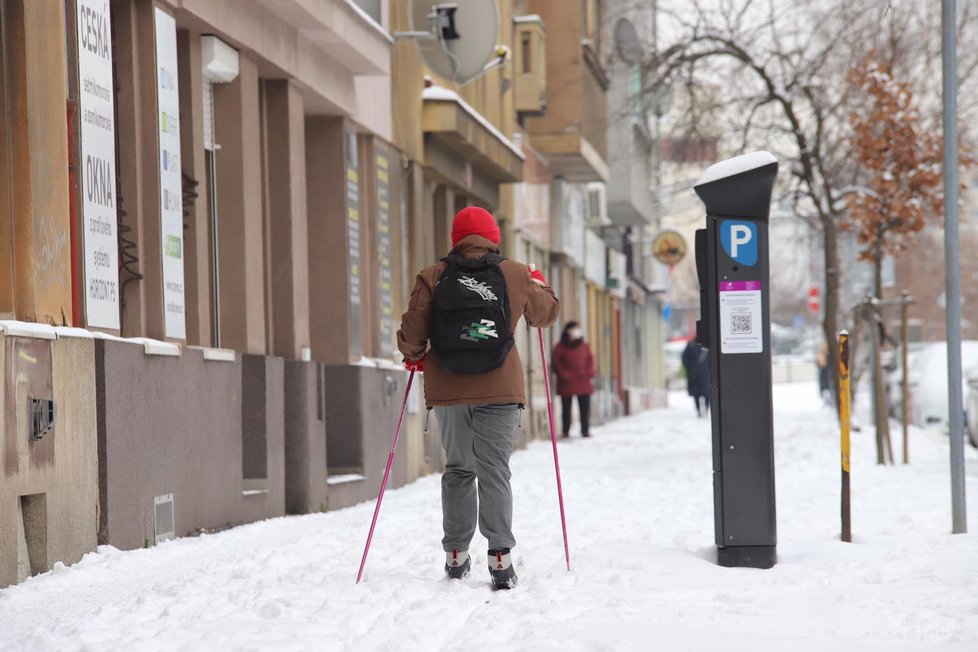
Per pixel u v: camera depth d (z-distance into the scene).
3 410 22.30
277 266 39.06
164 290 30.25
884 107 63.38
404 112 51.19
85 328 26.45
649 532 30.78
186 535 30.48
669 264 122.44
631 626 18.00
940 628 17.73
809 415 106.44
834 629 17.83
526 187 75.44
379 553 26.22
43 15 24.89
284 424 37.75
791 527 32.03
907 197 63.72
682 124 68.25
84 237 26.48
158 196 30.16
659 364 157.62
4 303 23.92
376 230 47.62
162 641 16.92
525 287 21.92
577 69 77.88
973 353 82.88
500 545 21.28
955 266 29.88
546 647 16.17
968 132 72.88
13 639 17.45
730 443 25.56
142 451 28.06
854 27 66.00
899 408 90.75
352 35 41.31
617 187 102.06
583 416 82.25
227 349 34.97
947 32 29.98
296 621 18.25
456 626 18.08
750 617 18.86
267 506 35.78
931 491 40.19
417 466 51.69
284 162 39.06
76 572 23.72
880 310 66.12
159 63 30.41
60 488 24.39
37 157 24.39
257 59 36.56
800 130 69.62
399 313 50.75
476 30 51.47
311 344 44.03
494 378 21.53
